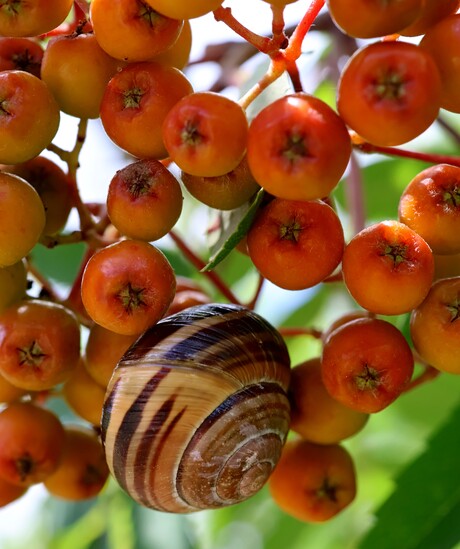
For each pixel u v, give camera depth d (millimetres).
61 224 161
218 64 212
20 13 146
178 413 140
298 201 143
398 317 168
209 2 137
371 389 144
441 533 170
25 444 159
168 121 137
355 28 135
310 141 131
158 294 143
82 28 151
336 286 234
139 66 143
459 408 173
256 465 143
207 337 143
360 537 171
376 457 254
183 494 143
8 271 153
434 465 171
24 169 157
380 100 131
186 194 231
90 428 173
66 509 214
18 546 281
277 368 147
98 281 142
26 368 151
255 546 240
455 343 146
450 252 148
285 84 152
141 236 145
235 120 136
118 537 205
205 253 224
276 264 143
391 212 236
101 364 153
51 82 149
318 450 163
